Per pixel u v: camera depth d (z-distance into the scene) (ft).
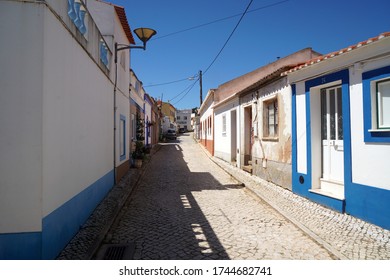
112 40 28.68
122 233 17.25
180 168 45.78
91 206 20.24
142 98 59.36
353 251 13.91
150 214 21.21
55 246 13.12
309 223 18.07
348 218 18.31
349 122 18.78
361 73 17.75
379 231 15.94
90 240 15.35
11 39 11.58
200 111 96.17
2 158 11.42
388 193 15.93
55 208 13.15
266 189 28.14
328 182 21.88
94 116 21.20
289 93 26.35
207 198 26.11
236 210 22.12
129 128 40.68
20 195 11.51
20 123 11.55
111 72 27.94
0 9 11.54
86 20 18.69
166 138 135.54
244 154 41.81
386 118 16.44
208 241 15.93
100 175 23.44
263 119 33.24
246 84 58.54
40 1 11.78
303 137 24.11
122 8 29.66
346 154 19.03
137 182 33.63
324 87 22.26
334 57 19.53
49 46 12.46
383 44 16.01
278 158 29.12
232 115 48.98
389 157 15.88
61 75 14.05
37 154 11.64
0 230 11.37
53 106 12.96
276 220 19.60
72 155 15.81
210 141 69.87
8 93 11.51
